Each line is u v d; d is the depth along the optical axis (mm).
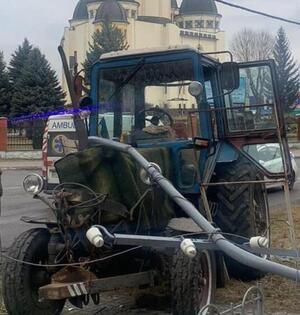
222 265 6809
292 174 7832
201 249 5391
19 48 54438
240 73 8016
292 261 7188
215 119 7582
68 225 5621
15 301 5711
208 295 6023
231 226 7367
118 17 75062
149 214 5969
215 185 7238
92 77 7691
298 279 4777
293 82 67000
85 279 5633
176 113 7379
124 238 5266
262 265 4891
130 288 6559
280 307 6562
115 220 5707
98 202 5594
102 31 54594
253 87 7961
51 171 13906
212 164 7191
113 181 5750
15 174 25453
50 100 47219
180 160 7031
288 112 60531
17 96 47125
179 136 7266
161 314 6422
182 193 6957
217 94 7656
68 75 7051
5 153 33500
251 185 7496
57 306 6070
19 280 5715
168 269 6004
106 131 7598
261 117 7863
